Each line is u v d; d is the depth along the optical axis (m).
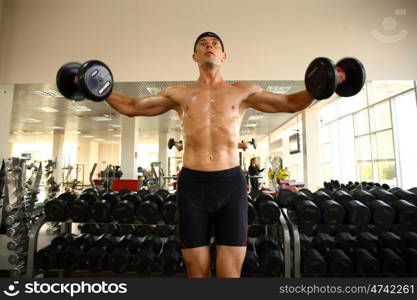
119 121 6.11
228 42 3.22
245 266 1.92
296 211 2.07
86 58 3.24
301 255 2.00
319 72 0.81
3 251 2.60
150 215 2.06
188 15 3.27
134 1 3.32
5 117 3.27
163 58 3.22
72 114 5.62
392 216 1.92
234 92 0.98
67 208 2.14
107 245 2.22
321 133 6.38
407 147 3.83
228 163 0.90
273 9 3.27
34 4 3.35
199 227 0.86
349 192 2.45
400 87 3.81
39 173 2.89
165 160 7.47
